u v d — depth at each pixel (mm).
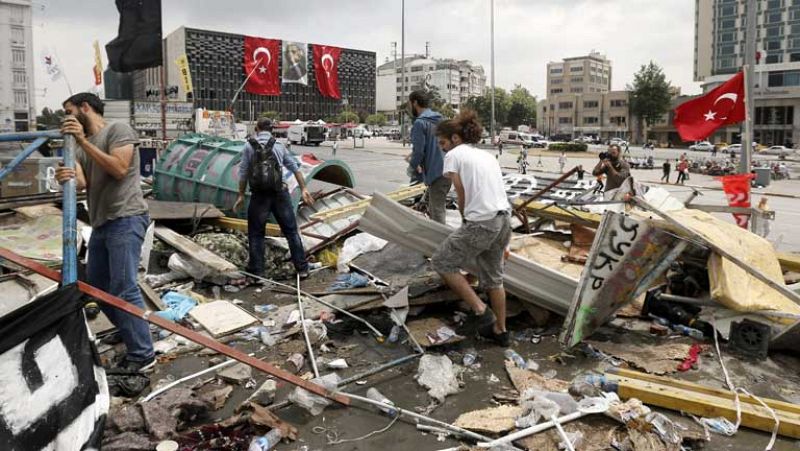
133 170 4102
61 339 2812
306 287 6344
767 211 7531
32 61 58688
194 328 5070
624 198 4902
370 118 117312
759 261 5238
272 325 5164
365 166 29641
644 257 4520
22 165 6930
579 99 119875
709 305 5027
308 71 121250
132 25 14102
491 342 4828
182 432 3389
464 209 4445
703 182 29594
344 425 3566
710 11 93312
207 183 9320
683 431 3434
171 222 8250
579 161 41688
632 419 3449
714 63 93250
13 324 2652
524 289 5039
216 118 24828
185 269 6453
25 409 2559
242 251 7281
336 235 7535
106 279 4215
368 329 5090
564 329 4555
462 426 3498
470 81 162125
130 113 22172
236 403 3811
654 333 5016
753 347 4547
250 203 6500
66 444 2605
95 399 2807
